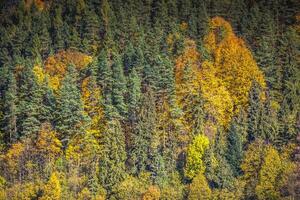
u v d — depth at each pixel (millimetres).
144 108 154250
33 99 154375
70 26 191500
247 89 168625
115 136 149375
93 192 141750
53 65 174250
